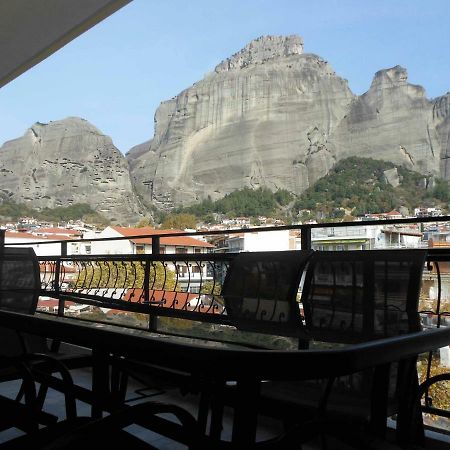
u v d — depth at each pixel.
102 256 3.61
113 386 1.75
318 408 1.12
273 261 1.72
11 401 1.52
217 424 1.22
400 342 0.80
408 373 1.08
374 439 0.96
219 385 1.22
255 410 0.85
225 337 1.25
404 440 1.07
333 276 1.48
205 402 1.40
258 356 0.73
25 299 2.16
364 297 1.38
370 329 1.34
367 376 1.22
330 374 0.71
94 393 1.58
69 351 2.71
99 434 0.96
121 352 0.97
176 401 2.43
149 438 2.08
